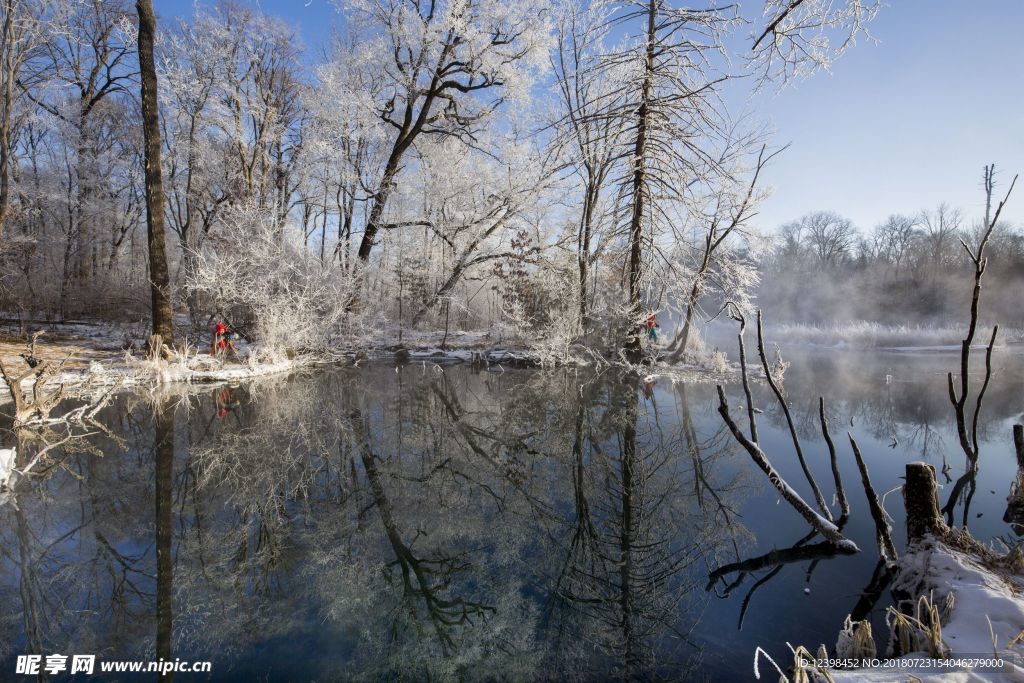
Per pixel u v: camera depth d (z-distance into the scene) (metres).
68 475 5.85
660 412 9.62
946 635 2.57
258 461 6.46
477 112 19.30
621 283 15.52
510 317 16.50
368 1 17.14
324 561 4.08
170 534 4.50
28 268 16.70
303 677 2.72
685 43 13.74
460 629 3.19
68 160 20.34
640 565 4.08
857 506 5.04
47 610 3.35
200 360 12.71
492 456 6.96
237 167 19.56
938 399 10.55
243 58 19.86
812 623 3.17
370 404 9.96
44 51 16.91
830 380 13.47
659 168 14.92
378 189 17.98
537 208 17.33
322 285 15.48
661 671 2.75
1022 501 4.58
